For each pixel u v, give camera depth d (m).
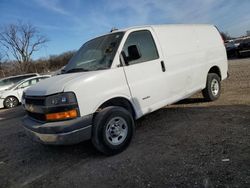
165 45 5.36
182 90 5.69
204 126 5.07
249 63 15.84
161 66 5.14
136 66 4.71
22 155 5.04
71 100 3.88
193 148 4.13
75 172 3.94
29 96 4.36
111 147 4.21
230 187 2.97
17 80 16.72
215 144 4.16
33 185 3.77
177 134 4.85
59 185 3.64
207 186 3.06
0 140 6.30
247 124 4.85
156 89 5.01
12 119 9.19
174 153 4.04
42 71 47.50
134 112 4.70
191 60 6.00
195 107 6.61
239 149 3.87
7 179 4.11
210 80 6.77
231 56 24.25
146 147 4.43
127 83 4.53
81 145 5.01
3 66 53.09
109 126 4.20
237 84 9.08
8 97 13.74
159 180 3.34
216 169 3.39
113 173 3.71
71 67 5.06
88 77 4.10
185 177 3.31
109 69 4.36
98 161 4.17
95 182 3.55
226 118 5.36
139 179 3.43
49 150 5.05
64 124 3.82
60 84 4.04
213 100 7.03
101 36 5.29
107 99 4.23
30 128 4.21
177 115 6.09
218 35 7.29
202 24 6.79
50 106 3.93
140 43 4.91
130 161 3.99
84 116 3.96
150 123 5.74
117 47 4.57
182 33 5.93
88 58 4.92
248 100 6.61
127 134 4.41
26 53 56.59
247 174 3.18
